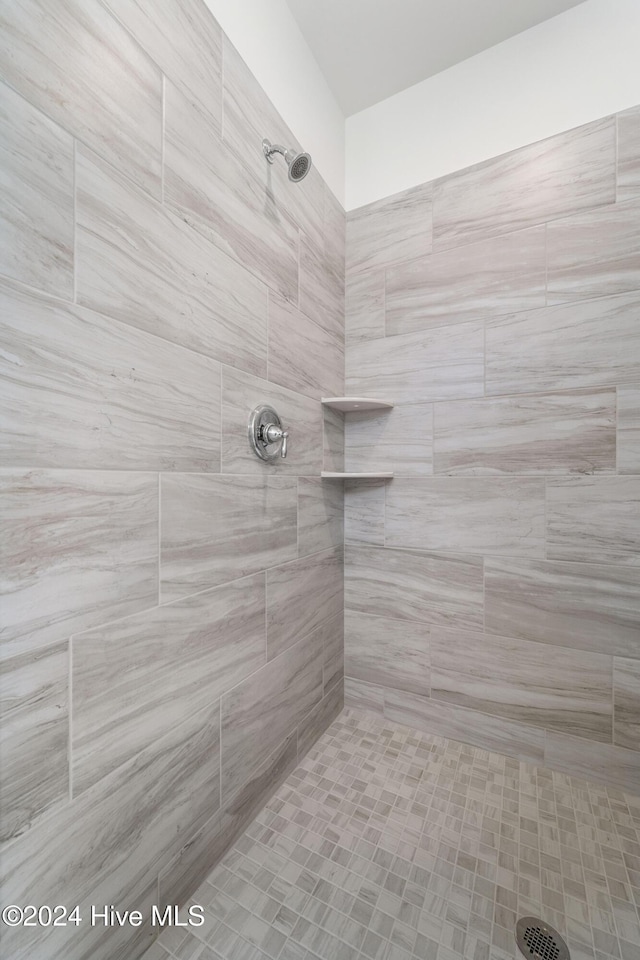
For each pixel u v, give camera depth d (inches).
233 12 37.1
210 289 34.4
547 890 33.7
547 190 47.9
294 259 47.3
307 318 50.0
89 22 24.5
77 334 24.0
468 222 52.2
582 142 46.2
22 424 21.4
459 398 52.7
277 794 43.8
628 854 37.0
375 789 44.6
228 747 37.1
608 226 45.1
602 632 45.9
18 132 21.0
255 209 40.3
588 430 46.1
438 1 46.0
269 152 41.6
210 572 34.8
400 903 32.5
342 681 60.1
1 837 20.6
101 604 25.7
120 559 26.9
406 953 29.3
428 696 55.0
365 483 58.7
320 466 53.1
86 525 24.7
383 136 57.8
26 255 21.4
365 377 58.8
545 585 48.4
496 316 50.6
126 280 27.1
